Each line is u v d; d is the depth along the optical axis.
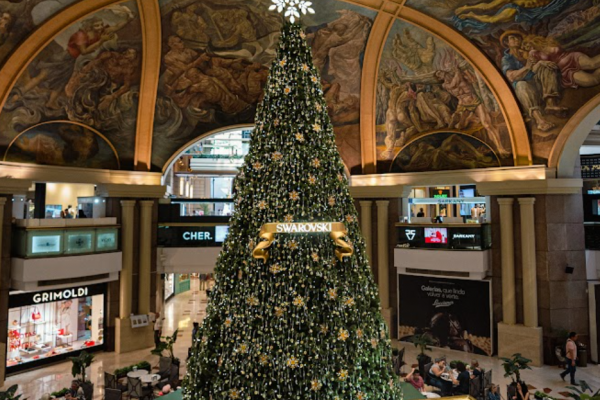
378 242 17.00
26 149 13.68
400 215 17.08
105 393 9.88
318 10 13.81
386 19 13.95
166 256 16.69
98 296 15.59
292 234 5.29
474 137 15.30
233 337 5.21
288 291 5.17
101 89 14.54
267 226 5.09
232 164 28.91
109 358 14.83
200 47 14.95
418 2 12.95
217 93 16.33
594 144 18.12
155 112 15.88
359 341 5.26
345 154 17.50
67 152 14.66
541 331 13.98
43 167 13.84
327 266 5.30
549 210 14.09
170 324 18.80
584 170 16.84
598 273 14.43
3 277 13.02
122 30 13.51
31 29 11.77
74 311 15.13
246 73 16.06
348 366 5.14
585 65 12.26
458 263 15.05
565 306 13.99
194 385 5.37
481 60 13.72
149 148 16.25
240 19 14.23
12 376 13.22
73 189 19.47
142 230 16.11
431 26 13.62
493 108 14.51
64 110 14.07
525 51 12.92
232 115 17.03
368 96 16.31
